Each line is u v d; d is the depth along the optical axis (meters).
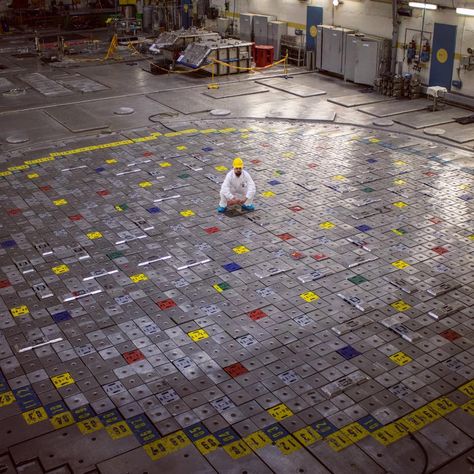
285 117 18.28
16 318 9.17
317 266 10.45
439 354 8.37
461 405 7.46
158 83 22.81
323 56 23.94
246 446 6.89
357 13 22.70
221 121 18.17
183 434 7.06
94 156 15.43
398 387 7.76
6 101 20.50
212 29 30.67
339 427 7.14
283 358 8.30
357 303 9.40
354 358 8.30
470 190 13.34
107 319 9.13
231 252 10.91
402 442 6.93
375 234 11.47
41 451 6.83
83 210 12.54
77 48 29.45
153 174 14.25
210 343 8.60
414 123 17.66
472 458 6.70
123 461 6.70
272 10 27.08
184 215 12.27
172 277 10.18
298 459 6.71
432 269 10.35
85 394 7.68
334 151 15.66
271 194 13.14
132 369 8.11
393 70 21.28
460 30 18.98
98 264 10.57
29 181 13.95
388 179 13.92
